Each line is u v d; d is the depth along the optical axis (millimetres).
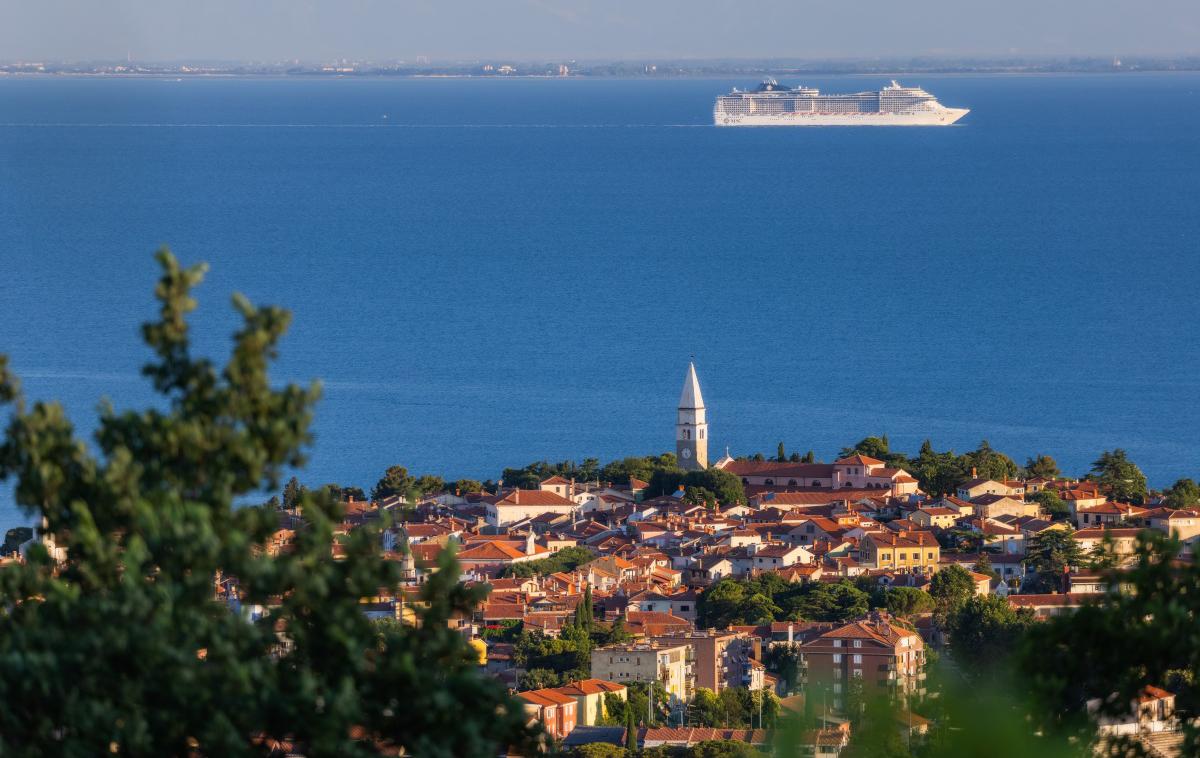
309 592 141625
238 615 140125
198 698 133750
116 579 143000
